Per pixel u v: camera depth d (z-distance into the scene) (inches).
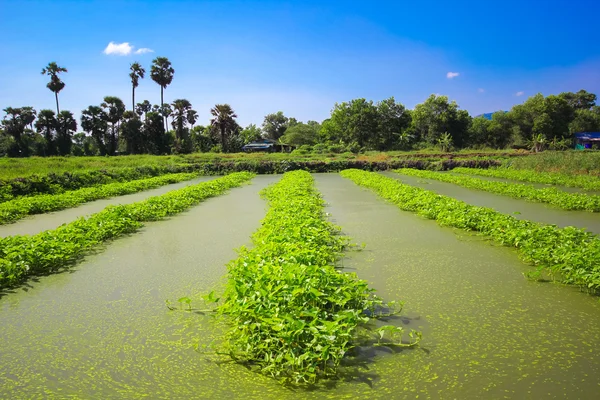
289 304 198.2
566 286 275.4
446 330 214.5
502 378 171.3
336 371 177.3
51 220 567.2
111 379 174.6
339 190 889.5
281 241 307.3
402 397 159.5
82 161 1626.5
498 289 271.6
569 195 647.1
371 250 371.2
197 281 295.7
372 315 233.3
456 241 400.2
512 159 1492.4
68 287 285.4
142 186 968.9
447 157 1918.1
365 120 3132.4
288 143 3442.4
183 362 187.0
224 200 741.3
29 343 207.0
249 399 159.9
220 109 3006.9
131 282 294.7
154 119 2765.7
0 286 281.6
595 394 159.9
